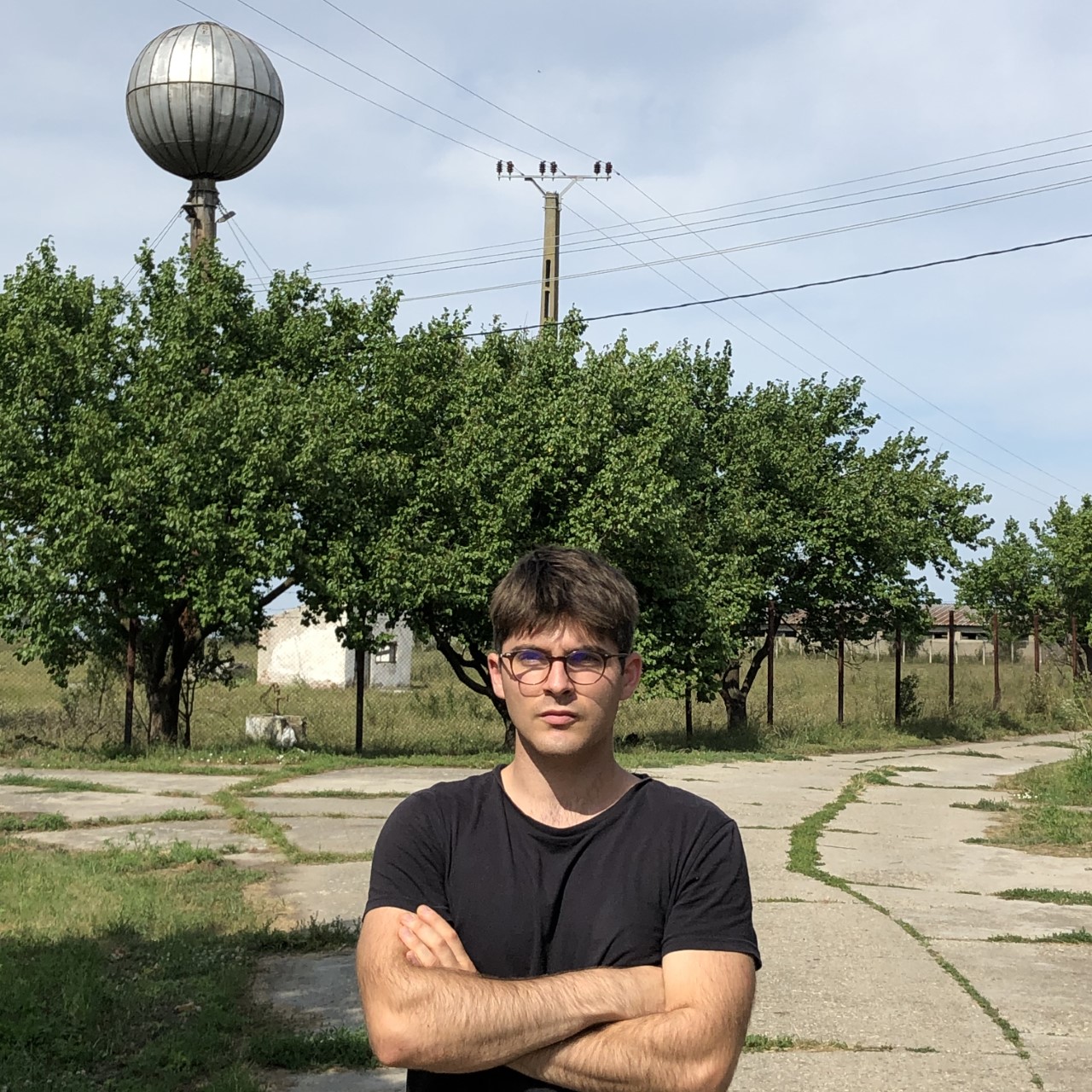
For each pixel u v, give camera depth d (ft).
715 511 70.74
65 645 53.42
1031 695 91.71
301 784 46.06
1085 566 105.29
